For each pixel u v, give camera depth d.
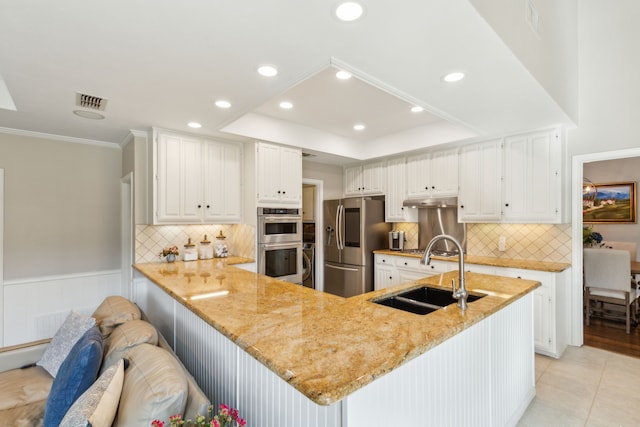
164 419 1.14
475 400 1.66
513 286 2.23
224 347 1.61
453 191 4.06
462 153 3.98
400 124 4.09
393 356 1.10
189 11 1.43
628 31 3.07
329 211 5.21
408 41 1.68
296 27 1.56
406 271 4.34
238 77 2.12
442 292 2.24
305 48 1.76
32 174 3.46
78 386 1.40
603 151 3.17
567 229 3.44
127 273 3.92
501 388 1.95
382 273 4.66
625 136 3.06
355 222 4.83
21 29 1.57
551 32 2.47
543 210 3.32
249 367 1.40
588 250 4.08
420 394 1.28
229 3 1.38
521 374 2.24
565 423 2.14
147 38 1.66
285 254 4.11
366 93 3.05
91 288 3.79
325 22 1.52
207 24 1.54
